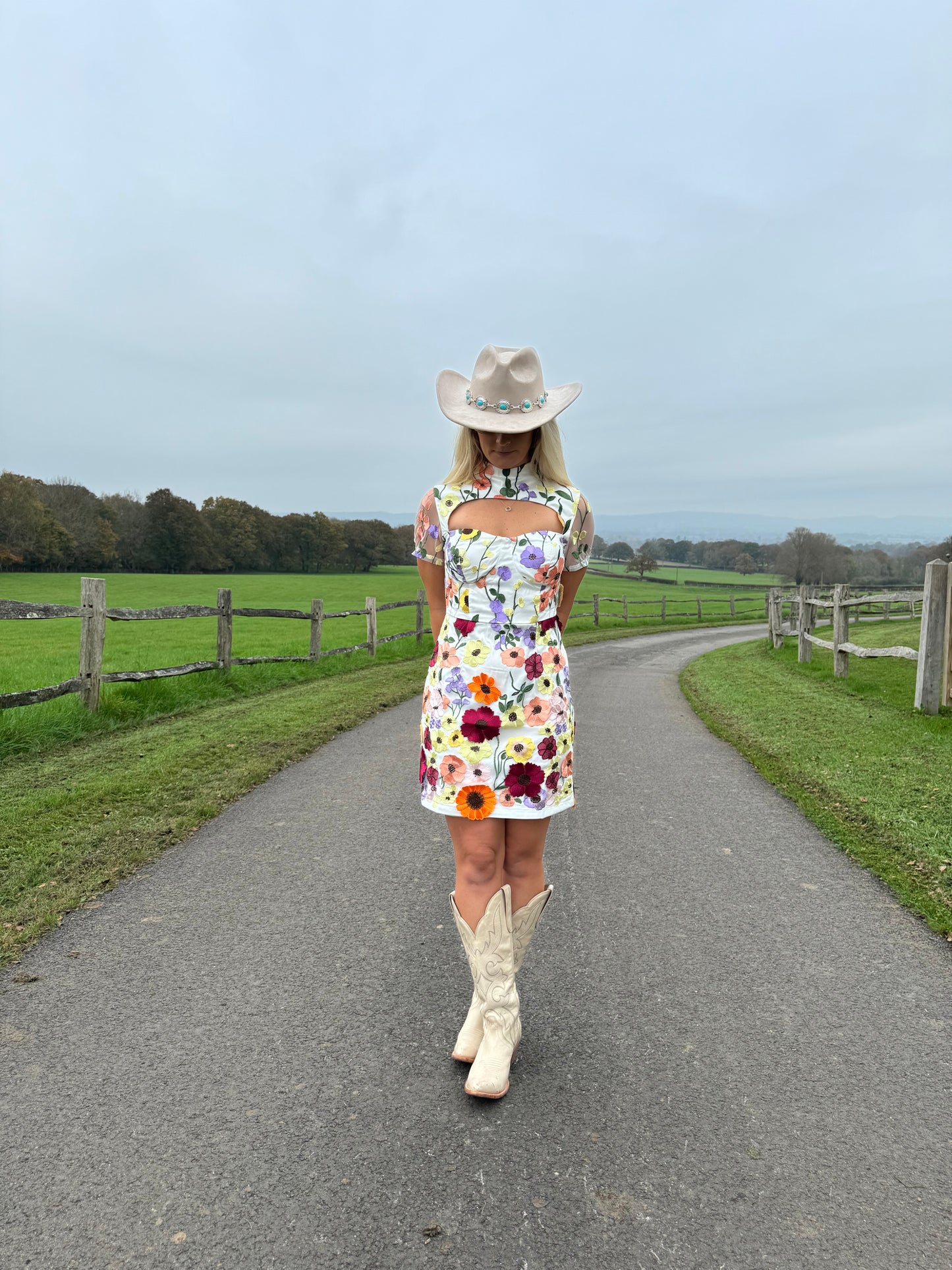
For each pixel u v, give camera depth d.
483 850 2.10
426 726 2.20
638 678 12.13
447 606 2.19
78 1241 1.49
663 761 5.97
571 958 2.73
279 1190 1.63
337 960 2.68
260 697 8.59
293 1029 2.25
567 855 3.81
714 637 24.23
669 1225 1.54
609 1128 1.84
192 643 21.16
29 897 3.12
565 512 2.13
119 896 3.20
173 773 5.15
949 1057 2.14
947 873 3.42
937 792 4.62
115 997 2.41
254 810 4.48
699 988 2.52
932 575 7.18
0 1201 1.58
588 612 32.88
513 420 2.01
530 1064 2.10
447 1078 2.04
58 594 49.38
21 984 2.48
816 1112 1.91
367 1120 1.86
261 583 69.56
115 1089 1.96
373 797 4.77
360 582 75.88
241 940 2.82
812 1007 2.40
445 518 2.14
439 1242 1.50
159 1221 1.54
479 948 2.05
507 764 2.08
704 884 3.43
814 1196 1.62
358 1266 1.44
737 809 4.65
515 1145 1.78
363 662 12.39
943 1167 1.71
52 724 6.19
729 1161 1.73
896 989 2.51
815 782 5.07
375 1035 2.23
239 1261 1.45
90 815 4.21
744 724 7.42
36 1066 2.05
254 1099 1.93
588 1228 1.54
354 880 3.42
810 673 10.91
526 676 2.08
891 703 7.93
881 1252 1.48
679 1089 2.00
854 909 3.15
